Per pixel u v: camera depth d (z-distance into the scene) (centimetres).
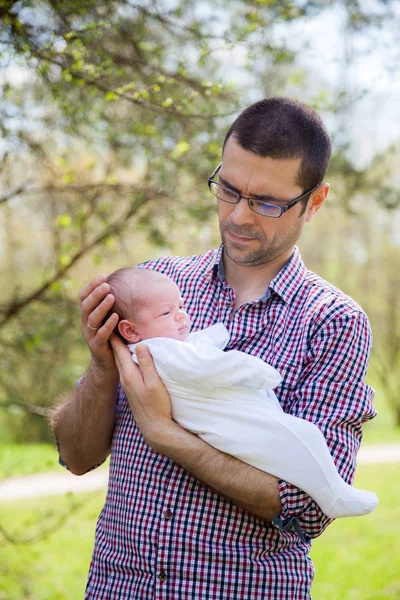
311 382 180
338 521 730
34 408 446
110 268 577
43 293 463
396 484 927
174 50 384
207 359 174
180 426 179
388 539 664
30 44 325
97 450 204
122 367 183
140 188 432
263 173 183
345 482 176
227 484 171
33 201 477
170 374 178
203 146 411
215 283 202
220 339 187
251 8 356
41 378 498
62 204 471
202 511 177
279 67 428
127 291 193
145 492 182
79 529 659
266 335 189
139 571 178
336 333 181
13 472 501
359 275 1627
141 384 179
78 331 473
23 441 579
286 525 172
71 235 471
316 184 193
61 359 482
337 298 187
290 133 184
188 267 209
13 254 588
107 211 458
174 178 425
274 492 170
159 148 416
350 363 181
